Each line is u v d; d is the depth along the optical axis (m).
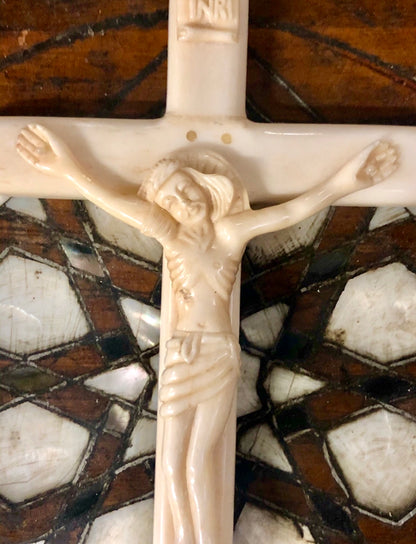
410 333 0.16
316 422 0.16
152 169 0.14
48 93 0.16
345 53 0.16
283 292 0.16
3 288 0.16
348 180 0.14
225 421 0.14
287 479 0.16
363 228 0.16
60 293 0.16
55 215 0.16
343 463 0.16
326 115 0.16
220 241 0.14
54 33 0.16
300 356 0.16
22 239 0.16
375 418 0.16
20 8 0.16
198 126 0.15
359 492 0.16
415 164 0.15
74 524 0.16
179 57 0.15
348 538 0.16
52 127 0.15
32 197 0.16
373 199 0.15
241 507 0.16
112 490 0.16
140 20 0.16
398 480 0.16
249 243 0.16
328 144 0.15
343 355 0.16
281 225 0.14
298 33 0.16
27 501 0.16
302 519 0.16
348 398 0.16
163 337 0.15
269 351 0.16
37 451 0.16
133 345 0.16
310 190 0.14
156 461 0.14
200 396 0.14
